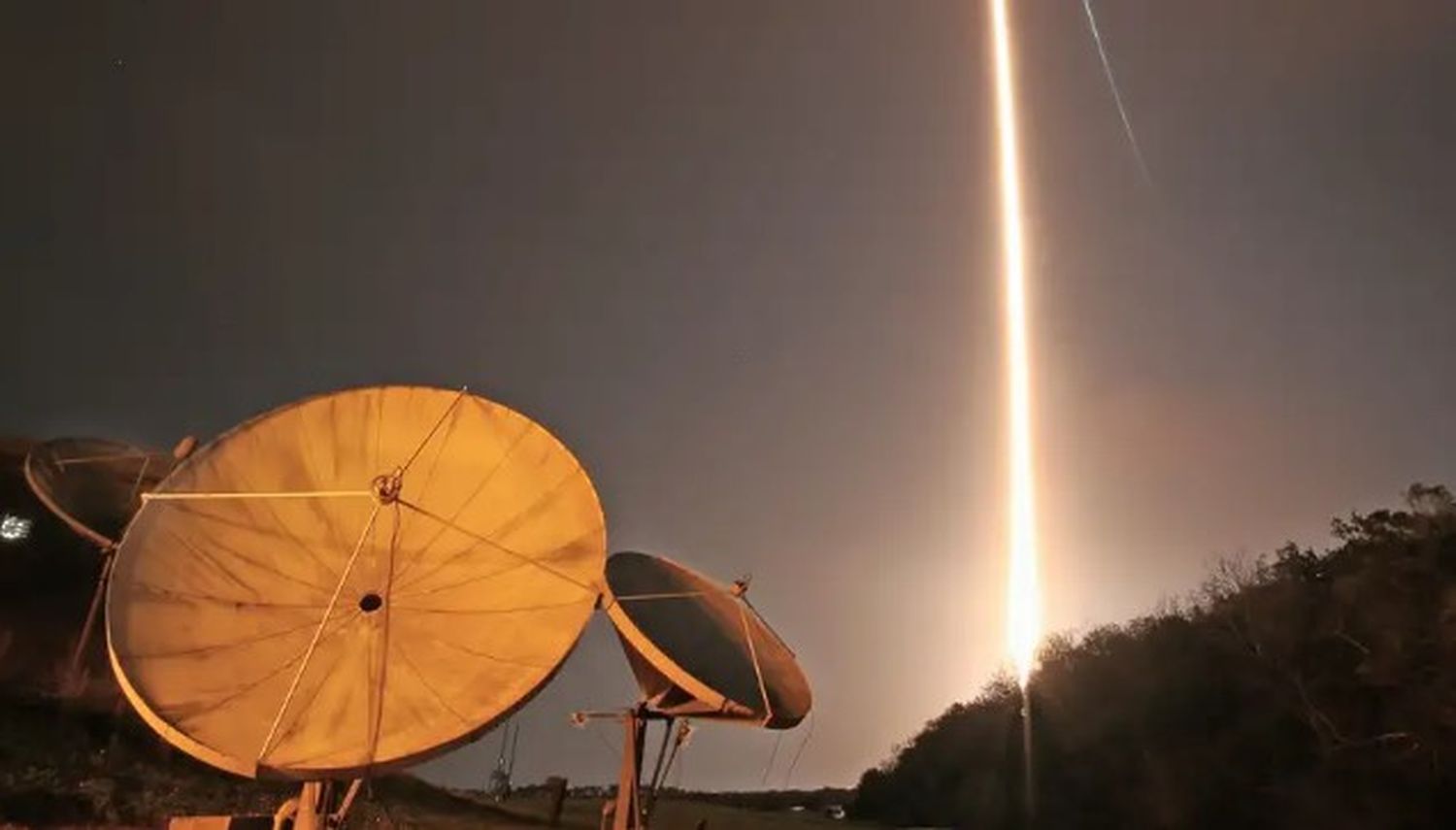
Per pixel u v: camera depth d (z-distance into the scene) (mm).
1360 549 50531
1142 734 58375
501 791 43062
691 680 14000
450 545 12461
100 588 28375
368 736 9984
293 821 11023
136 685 9867
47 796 22047
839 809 72375
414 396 13422
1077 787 60469
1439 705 41250
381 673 10836
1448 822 40719
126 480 28391
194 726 9656
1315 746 47406
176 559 11320
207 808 24031
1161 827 52438
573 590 11906
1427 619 43406
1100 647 67188
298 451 12820
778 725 14906
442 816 30984
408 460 13039
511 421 13367
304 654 10930
